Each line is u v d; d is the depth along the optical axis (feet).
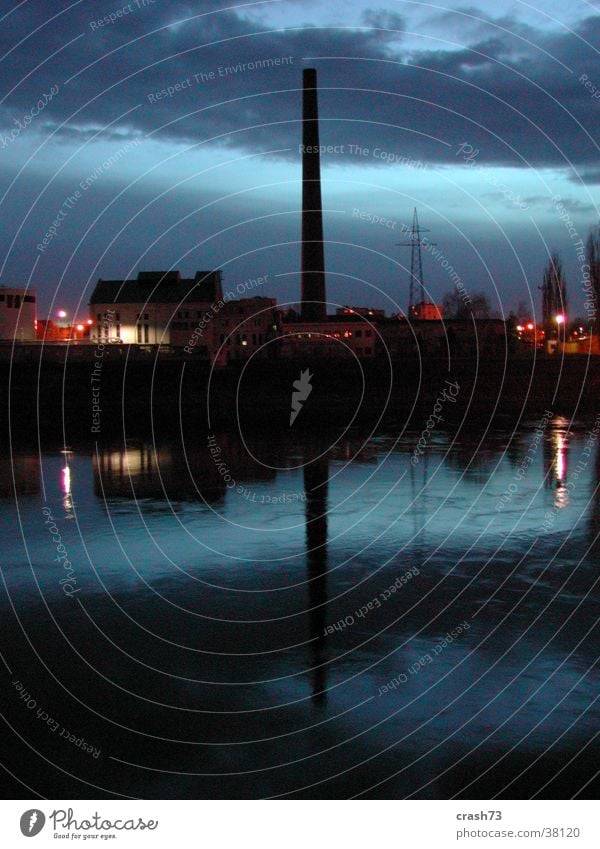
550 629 54.03
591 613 56.95
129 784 36.35
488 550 74.18
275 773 37.09
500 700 43.65
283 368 240.32
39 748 39.27
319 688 45.50
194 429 175.52
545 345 311.27
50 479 112.06
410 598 61.11
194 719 42.09
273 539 79.05
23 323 308.81
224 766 37.50
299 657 49.90
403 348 319.47
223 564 70.44
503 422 183.93
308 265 337.31
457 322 334.85
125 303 317.22
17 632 54.39
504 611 57.77
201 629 54.85
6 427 182.39
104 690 45.44
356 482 108.88
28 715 42.47
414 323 332.19
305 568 69.36
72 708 43.32
